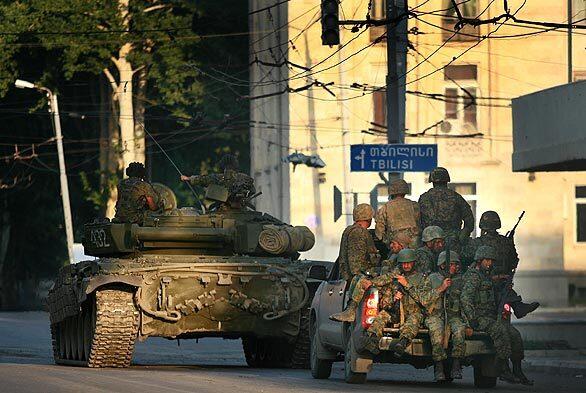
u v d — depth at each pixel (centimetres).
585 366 5809
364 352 4481
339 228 13538
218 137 16238
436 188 5028
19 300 17375
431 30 13088
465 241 4950
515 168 7075
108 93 16188
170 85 15138
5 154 16712
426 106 13238
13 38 14862
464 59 13112
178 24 15188
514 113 7069
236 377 4894
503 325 4409
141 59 15025
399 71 8631
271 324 5862
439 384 4725
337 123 13475
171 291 5662
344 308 4631
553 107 6681
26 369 5081
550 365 5934
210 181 6203
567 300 12750
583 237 12925
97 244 6194
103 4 14825
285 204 13875
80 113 16212
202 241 6022
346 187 12838
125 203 6094
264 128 14725
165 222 6022
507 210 13112
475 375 4572
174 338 6022
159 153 16338
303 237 6188
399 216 5006
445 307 4353
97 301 5575
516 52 13012
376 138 13450
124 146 14950
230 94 16100
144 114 16075
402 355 4353
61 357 6456
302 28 13500
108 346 5594
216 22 16075
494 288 4566
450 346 4384
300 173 13550
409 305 4344
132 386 4216
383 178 7781
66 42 14725
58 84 16188
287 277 5856
